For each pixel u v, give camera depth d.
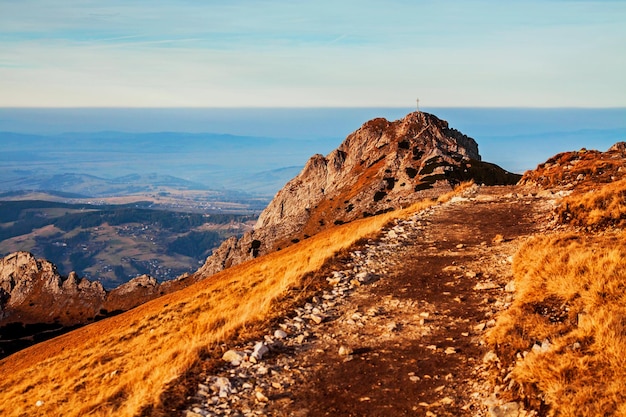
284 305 15.67
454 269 18.36
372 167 173.88
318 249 28.25
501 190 35.91
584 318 10.67
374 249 22.19
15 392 23.89
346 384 10.55
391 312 14.87
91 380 18.48
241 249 162.75
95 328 53.03
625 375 8.60
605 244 16.05
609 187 22.72
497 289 15.74
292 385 10.62
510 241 21.44
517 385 9.32
